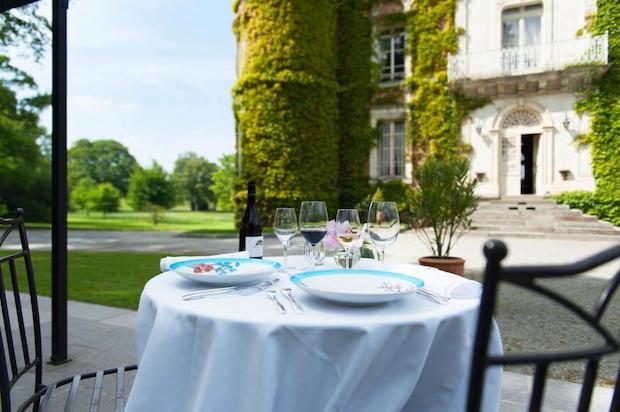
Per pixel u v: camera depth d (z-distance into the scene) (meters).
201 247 11.08
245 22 15.14
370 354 1.05
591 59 12.77
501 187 14.43
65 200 3.01
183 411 1.17
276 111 14.59
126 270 6.76
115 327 3.72
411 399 1.25
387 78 16.19
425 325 1.11
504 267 0.65
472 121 14.57
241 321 1.09
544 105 13.59
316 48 14.99
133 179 53.09
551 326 3.90
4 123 22.30
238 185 15.22
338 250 1.99
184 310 1.19
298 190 14.59
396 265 2.01
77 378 1.71
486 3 14.29
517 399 2.41
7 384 1.41
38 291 5.15
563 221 12.19
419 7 15.23
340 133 16.31
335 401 1.03
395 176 15.95
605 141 12.76
